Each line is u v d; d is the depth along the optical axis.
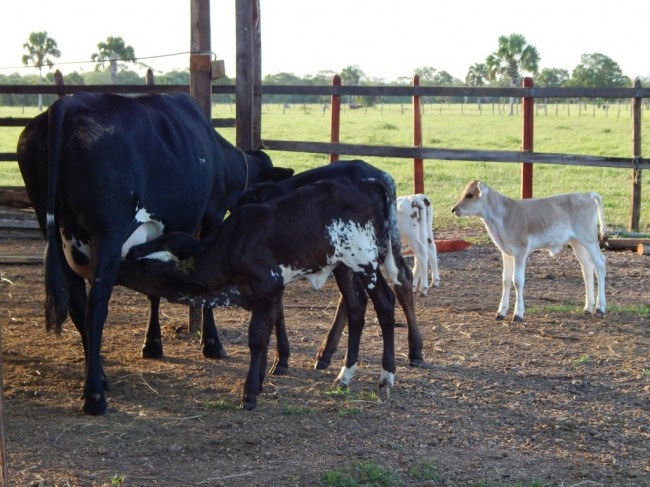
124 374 7.13
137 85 12.79
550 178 21.91
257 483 5.02
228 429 5.89
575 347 8.09
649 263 11.83
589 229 9.27
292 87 13.10
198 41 8.52
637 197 13.48
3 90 12.98
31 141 6.13
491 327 8.82
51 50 71.81
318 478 5.09
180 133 6.67
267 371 7.31
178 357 7.70
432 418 6.18
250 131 9.79
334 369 7.38
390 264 7.01
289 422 6.05
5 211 13.55
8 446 5.47
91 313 5.99
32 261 11.70
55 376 7.04
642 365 7.52
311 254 6.42
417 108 13.43
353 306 6.89
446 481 5.11
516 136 33.28
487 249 12.84
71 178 5.91
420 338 7.49
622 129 38.62
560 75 75.00
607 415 6.30
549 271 11.52
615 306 9.65
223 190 7.59
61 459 5.29
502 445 5.71
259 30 12.83
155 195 6.36
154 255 6.26
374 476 5.07
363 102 73.75
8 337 8.24
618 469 5.37
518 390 6.83
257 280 6.29
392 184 7.85
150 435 5.75
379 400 6.53
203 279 6.37
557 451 5.63
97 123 5.93
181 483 5.01
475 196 9.02
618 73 70.56
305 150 13.05
